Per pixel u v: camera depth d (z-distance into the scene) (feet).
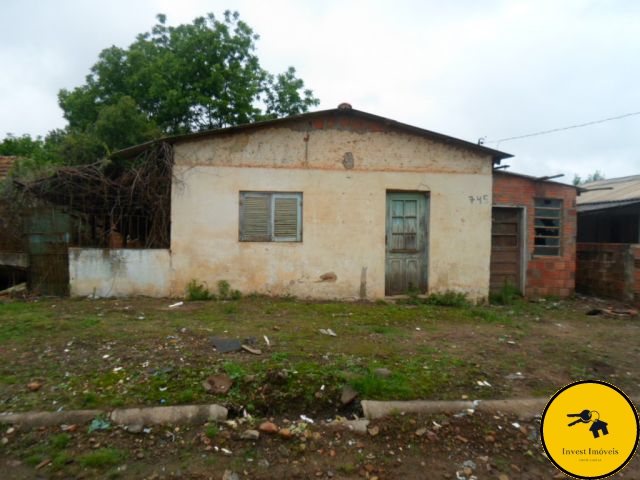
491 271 29.96
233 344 15.43
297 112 55.26
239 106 49.60
